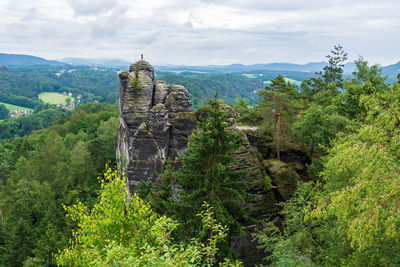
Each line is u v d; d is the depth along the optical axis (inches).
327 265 549.3
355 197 403.9
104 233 551.8
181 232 694.5
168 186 966.4
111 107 6894.7
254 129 1493.6
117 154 2177.7
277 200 1077.8
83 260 519.5
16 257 1582.2
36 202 2313.0
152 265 359.3
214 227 454.0
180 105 1908.2
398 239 397.1
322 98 1839.3
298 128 1231.5
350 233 406.9
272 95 1299.2
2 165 3331.7
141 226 570.3
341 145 493.0
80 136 4062.5
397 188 363.3
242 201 712.4
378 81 1142.3
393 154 434.0
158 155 1737.2
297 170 1239.5
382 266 443.8
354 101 1182.3
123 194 584.1
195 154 720.3
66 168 2755.9
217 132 659.4
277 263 584.4
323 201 504.4
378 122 422.6
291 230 689.6
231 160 688.4
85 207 595.2
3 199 2393.0
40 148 3006.9
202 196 697.6
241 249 932.6
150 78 2007.9
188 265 337.4
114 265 383.9
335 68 2743.6
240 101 2662.4
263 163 1200.2
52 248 1405.0
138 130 1765.5
